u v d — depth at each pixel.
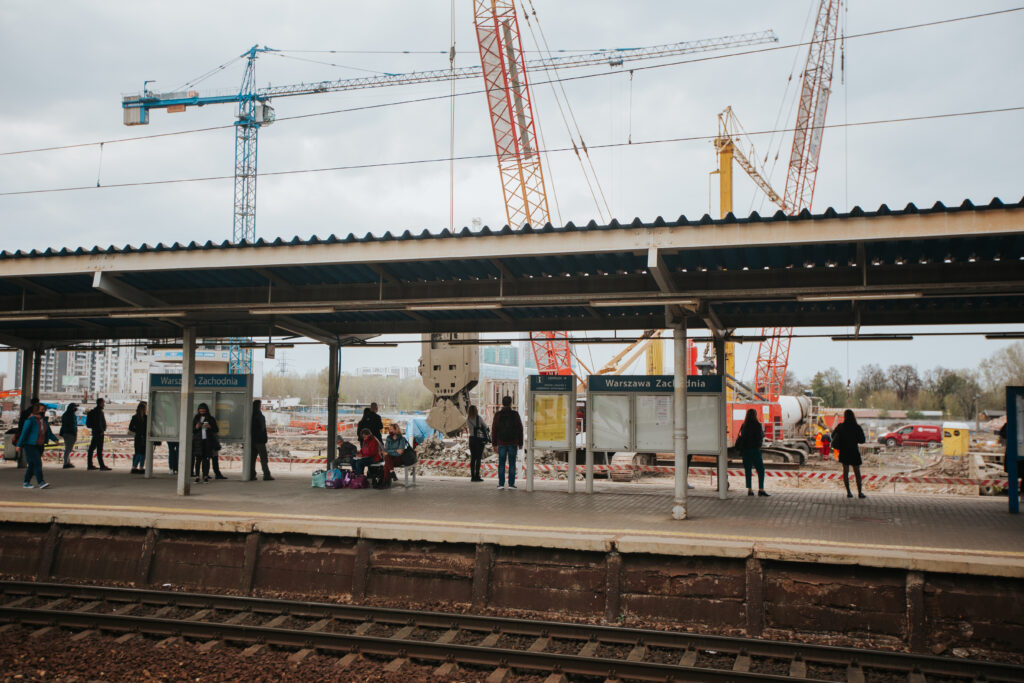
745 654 8.50
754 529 10.88
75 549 12.05
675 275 12.22
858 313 14.01
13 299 16.02
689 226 10.10
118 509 12.52
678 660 8.47
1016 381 108.00
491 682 7.94
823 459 35.41
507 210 40.38
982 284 9.98
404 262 12.38
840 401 118.12
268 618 10.00
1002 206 8.97
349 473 16.16
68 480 17.39
